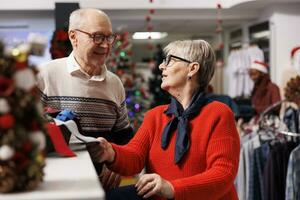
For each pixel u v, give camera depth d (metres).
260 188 3.39
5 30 5.98
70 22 2.13
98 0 5.75
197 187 1.41
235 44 7.71
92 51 2.06
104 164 1.66
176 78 1.66
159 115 1.74
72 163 1.18
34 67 0.95
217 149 1.54
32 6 5.66
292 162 3.08
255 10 6.48
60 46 3.52
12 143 0.88
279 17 6.05
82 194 0.85
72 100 2.14
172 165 1.60
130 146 1.69
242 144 3.63
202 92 1.67
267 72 5.60
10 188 0.87
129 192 1.54
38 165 0.91
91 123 2.18
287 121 3.54
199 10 6.22
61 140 1.34
